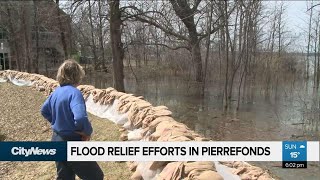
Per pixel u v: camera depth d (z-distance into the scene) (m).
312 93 21.25
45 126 8.43
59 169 3.85
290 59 33.25
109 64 33.62
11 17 34.28
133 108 6.85
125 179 4.88
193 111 15.66
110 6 19.19
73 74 3.74
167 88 24.36
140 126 6.14
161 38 23.05
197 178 3.48
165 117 5.71
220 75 24.06
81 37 33.53
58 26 29.81
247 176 4.32
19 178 5.38
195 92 21.86
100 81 29.08
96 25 27.23
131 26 23.52
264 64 25.97
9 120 9.11
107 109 8.23
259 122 13.03
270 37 37.41
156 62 31.88
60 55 39.16
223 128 12.11
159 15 20.67
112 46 19.92
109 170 5.20
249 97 19.92
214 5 19.02
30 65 32.84
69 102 3.61
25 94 13.17
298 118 13.62
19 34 34.69
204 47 25.92
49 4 24.47
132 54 31.62
